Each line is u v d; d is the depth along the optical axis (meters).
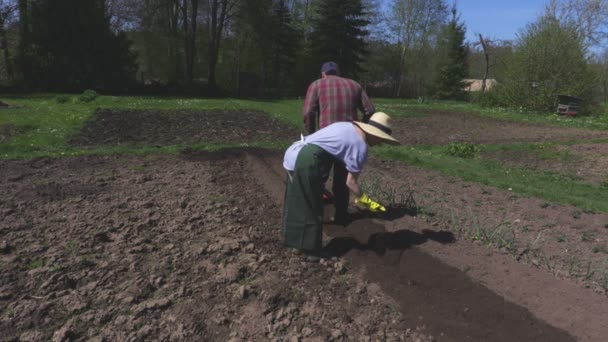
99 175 7.09
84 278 3.64
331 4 36.03
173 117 14.92
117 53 28.12
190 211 5.40
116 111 15.56
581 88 25.16
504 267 3.97
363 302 3.50
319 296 3.55
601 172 9.32
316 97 4.94
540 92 25.36
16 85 26.72
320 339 2.98
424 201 6.18
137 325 3.04
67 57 26.67
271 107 20.20
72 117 13.37
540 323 3.18
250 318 3.18
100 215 5.09
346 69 37.34
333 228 5.02
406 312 3.38
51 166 7.68
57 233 4.53
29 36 26.47
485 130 16.25
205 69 39.03
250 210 5.58
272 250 4.36
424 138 13.79
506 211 5.91
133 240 4.44
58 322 3.06
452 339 3.07
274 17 35.12
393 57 45.47
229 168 7.85
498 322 3.21
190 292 3.49
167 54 37.56
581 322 3.15
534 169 9.49
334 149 3.96
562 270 4.11
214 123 14.01
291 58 38.34
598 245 4.77
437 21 44.62
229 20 35.97
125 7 33.41
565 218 5.65
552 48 25.14
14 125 11.54
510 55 27.70
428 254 4.24
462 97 42.12
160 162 8.21
